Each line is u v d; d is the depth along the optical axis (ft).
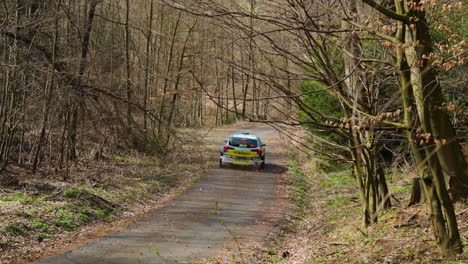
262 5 23.85
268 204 58.49
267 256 36.09
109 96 73.82
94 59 72.08
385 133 31.27
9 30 56.80
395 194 45.70
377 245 31.63
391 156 62.44
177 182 71.87
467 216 30.81
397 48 21.27
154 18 89.81
